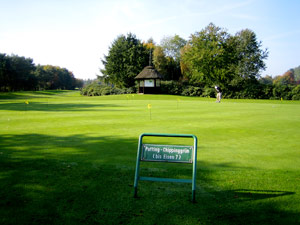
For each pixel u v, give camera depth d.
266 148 7.02
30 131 9.14
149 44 78.69
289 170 5.16
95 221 3.14
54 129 9.57
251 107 20.89
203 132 9.21
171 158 3.72
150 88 48.41
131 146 6.98
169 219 3.21
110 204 3.58
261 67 59.72
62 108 19.06
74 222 3.11
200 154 6.37
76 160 5.58
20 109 18.00
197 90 48.50
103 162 5.47
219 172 4.96
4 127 9.98
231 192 4.04
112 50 58.66
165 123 11.20
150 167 5.23
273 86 44.41
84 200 3.69
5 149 6.51
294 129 9.95
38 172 4.77
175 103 26.28
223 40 49.94
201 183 4.40
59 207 3.47
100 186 4.18
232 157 6.12
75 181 4.37
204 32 49.97
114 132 9.02
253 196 3.89
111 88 53.75
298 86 42.12
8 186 4.11
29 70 88.31
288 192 4.05
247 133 9.11
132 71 57.66
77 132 8.99
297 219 3.22
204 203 3.66
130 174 4.77
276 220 3.20
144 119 12.51
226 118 13.08
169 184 4.37
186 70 66.19
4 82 76.00
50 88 129.88
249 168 5.29
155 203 3.64
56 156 5.89
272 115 14.62
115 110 17.38
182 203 3.65
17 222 3.09
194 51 51.56
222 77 48.44
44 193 3.89
